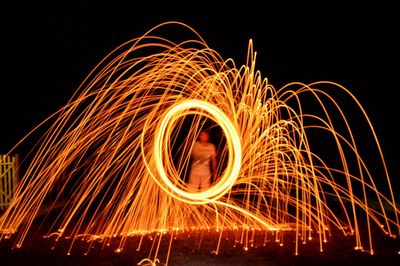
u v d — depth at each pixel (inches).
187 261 206.4
